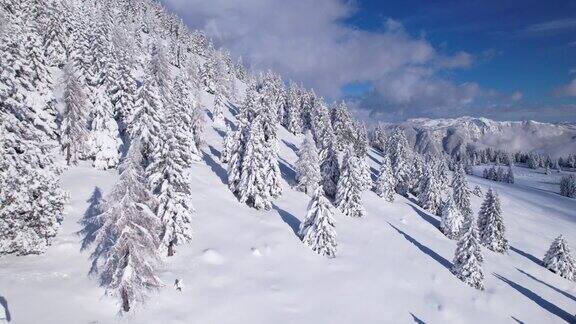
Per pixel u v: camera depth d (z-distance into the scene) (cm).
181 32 17150
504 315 4197
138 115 5144
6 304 2216
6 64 2767
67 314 2330
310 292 3575
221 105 10000
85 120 4938
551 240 8888
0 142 2500
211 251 3688
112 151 4975
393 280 4222
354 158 6303
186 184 3497
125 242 2334
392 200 8188
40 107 3403
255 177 5216
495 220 6825
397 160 9550
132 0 16388
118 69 6306
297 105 11881
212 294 3116
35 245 2748
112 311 2519
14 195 2538
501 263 6253
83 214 3641
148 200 2503
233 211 4925
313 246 4456
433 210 8494
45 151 2942
